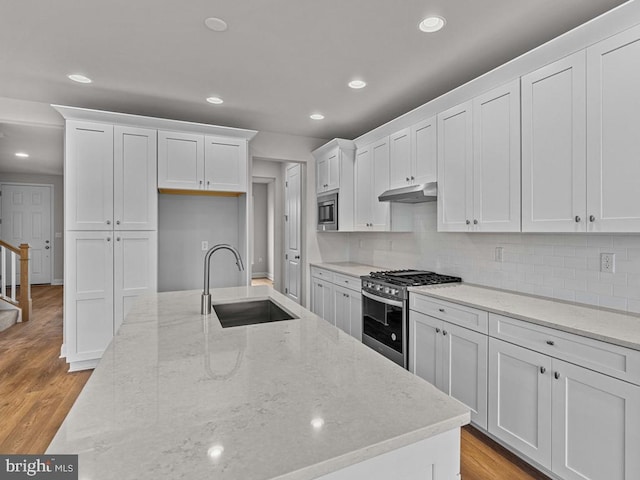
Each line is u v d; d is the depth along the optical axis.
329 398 0.92
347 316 3.64
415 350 2.60
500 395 1.94
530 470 1.86
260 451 0.70
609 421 1.47
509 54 2.33
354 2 1.80
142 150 3.24
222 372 1.08
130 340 1.38
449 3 1.80
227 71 2.59
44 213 7.50
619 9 1.55
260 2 1.81
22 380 2.93
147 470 0.64
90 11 1.88
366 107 3.37
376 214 3.61
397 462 0.78
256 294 2.35
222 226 4.02
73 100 3.16
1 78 2.71
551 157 1.91
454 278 2.94
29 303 4.81
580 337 1.56
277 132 4.30
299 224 4.88
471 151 2.42
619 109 1.62
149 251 3.26
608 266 1.96
